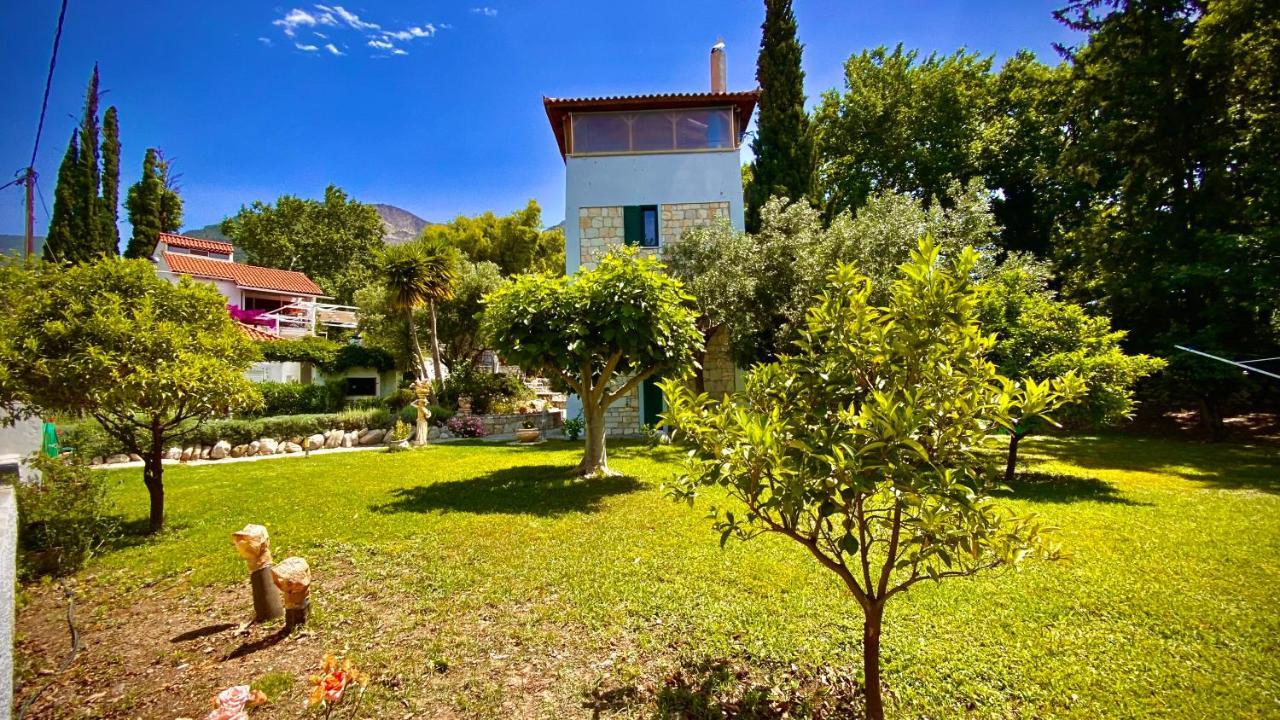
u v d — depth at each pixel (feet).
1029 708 9.30
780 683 10.27
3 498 11.73
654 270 30.12
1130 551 17.85
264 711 9.57
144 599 15.05
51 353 18.22
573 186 55.47
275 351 67.87
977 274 36.88
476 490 28.76
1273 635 11.92
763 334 46.75
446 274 72.90
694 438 8.94
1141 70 49.78
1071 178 65.51
